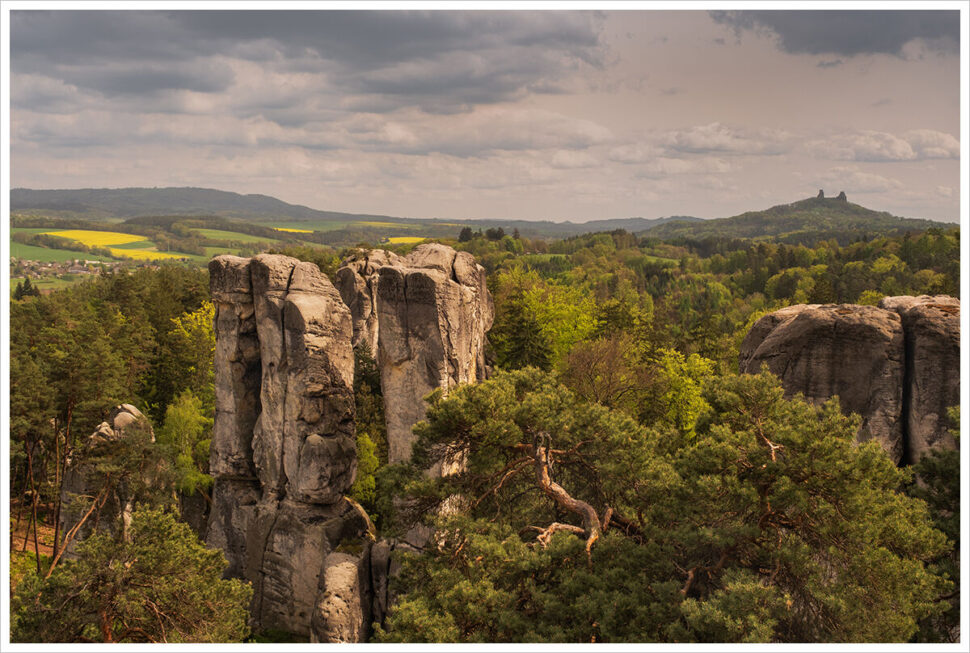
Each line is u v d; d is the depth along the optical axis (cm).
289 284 4141
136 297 9800
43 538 5706
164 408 7050
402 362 3800
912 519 2181
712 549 2334
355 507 4269
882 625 1845
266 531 4150
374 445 5116
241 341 4247
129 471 3956
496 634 2200
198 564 2750
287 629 4081
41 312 8675
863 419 3247
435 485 2802
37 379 5328
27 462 6059
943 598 2203
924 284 13475
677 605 2036
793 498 2061
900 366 3209
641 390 5972
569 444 2906
